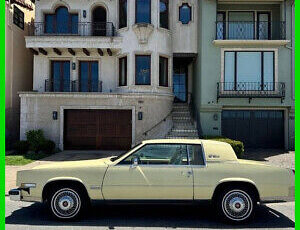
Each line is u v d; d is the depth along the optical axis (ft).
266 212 20.95
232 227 17.72
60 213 18.49
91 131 51.72
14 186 26.99
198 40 54.90
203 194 18.24
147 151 19.04
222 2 52.37
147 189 18.22
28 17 62.75
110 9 55.88
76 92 51.24
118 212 20.48
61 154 46.62
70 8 55.88
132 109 51.01
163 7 54.60
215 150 18.97
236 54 51.01
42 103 51.37
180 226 17.79
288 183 18.43
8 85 53.93
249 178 18.28
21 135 51.26
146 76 52.65
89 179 18.30
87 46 53.06
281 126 52.26
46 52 55.11
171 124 51.62
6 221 18.58
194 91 59.00
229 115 52.44
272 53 50.75
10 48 54.80
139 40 51.88
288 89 50.29
